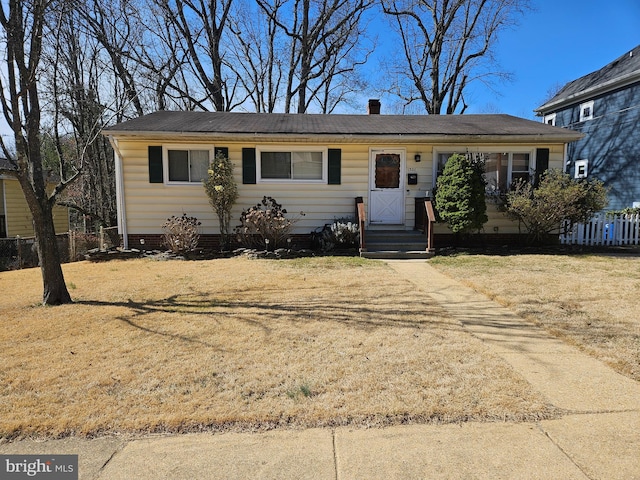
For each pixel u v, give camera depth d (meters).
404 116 13.23
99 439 2.36
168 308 5.11
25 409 2.65
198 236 10.00
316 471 2.08
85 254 9.84
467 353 3.57
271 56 22.88
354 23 20.91
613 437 2.35
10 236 15.88
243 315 4.76
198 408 2.65
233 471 2.09
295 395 2.81
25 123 5.37
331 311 4.92
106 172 19.00
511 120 12.34
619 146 15.48
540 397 2.80
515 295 5.63
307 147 10.40
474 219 9.54
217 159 9.70
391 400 2.74
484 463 2.13
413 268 8.04
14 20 4.73
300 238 10.61
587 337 3.96
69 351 3.66
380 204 10.66
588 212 9.89
